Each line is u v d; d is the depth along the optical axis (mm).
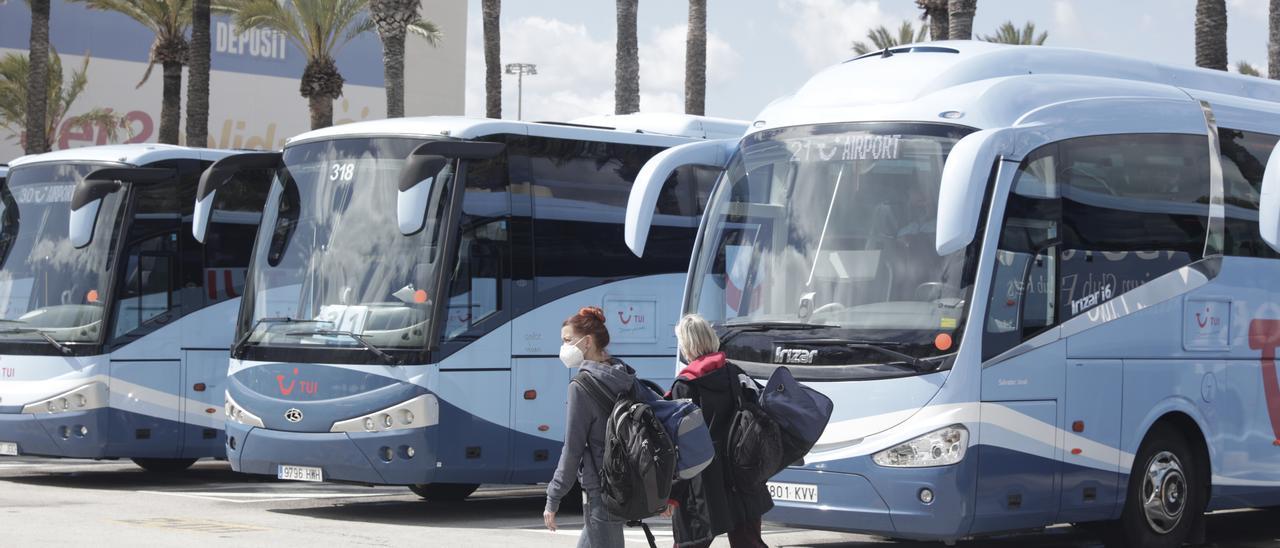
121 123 58031
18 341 16891
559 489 7453
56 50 55906
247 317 14391
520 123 14180
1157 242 11242
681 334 8211
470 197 13664
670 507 8039
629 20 31828
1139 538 11141
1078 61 11906
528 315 13906
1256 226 12000
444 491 16031
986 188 10234
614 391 7480
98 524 12242
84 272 16812
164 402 16875
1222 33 23203
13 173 17719
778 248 10906
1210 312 11555
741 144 11469
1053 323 10516
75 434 16531
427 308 13375
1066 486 10586
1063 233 10633
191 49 36094
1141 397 11039
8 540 10891
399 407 13234
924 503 9969
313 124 41719
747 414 7957
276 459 13828
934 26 27656
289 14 41312
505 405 13711
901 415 10062
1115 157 11070
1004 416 10188
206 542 11023
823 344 10391
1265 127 12305
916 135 10562
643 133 15266
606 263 14523
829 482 10281
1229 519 14570
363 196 14031
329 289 13898
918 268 10281
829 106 11234
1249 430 11789
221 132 61000
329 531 12344
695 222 15297
